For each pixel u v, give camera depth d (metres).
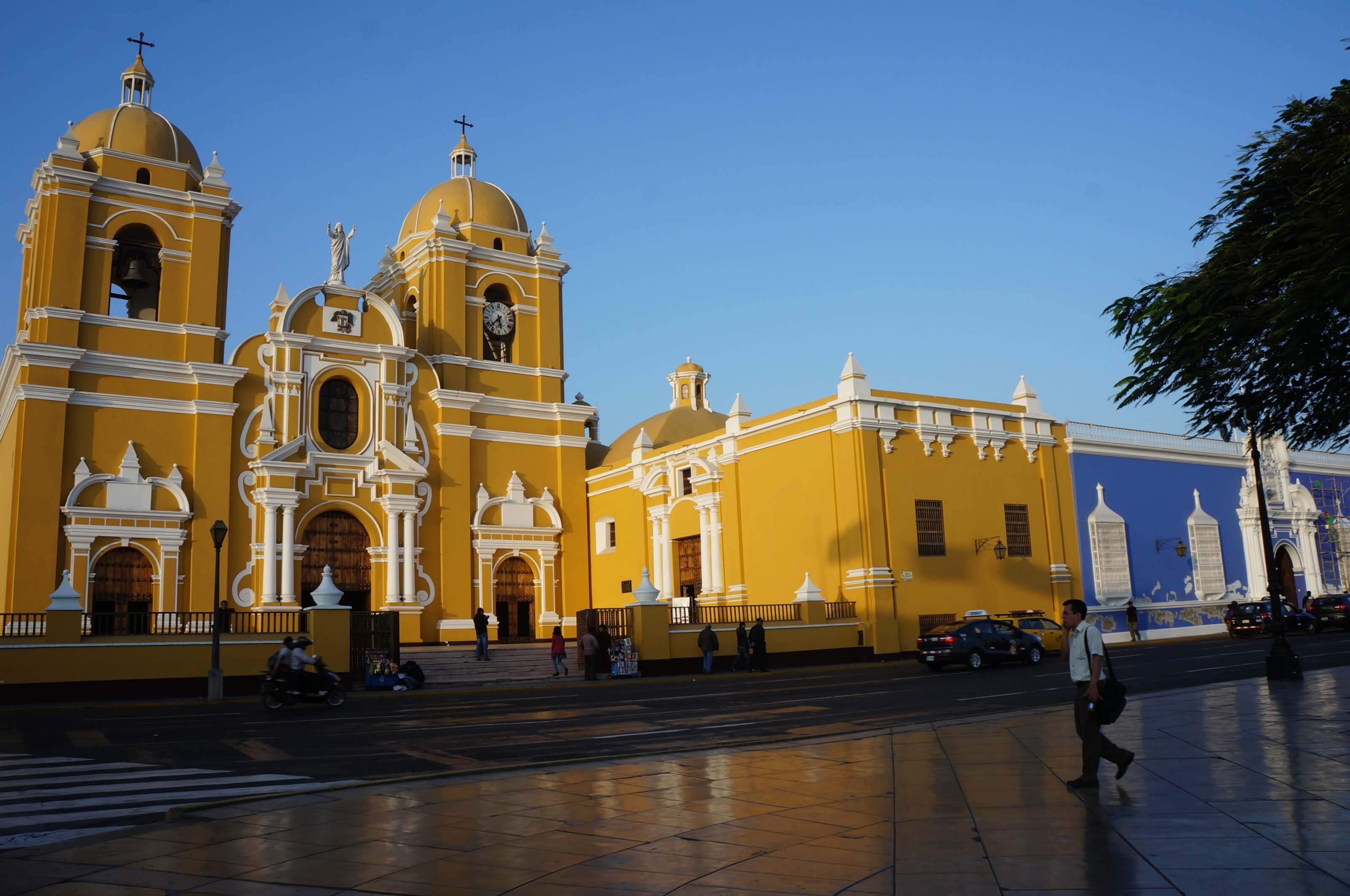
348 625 26.36
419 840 8.05
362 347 38.50
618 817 8.84
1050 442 37.94
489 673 30.25
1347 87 11.92
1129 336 12.84
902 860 6.93
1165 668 24.67
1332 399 12.22
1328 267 10.59
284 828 8.58
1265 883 5.96
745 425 36.91
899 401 33.75
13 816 9.72
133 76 38.06
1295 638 36.38
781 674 28.84
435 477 39.56
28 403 31.97
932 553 33.59
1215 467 44.34
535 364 43.66
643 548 40.25
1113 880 6.16
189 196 36.19
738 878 6.64
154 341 34.81
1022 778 9.96
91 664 23.53
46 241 34.19
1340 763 9.80
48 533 31.67
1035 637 29.36
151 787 11.24
